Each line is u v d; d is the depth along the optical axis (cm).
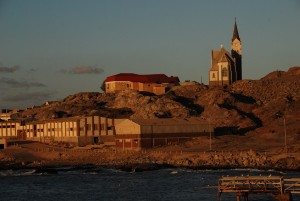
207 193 17625
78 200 17325
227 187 13388
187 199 16700
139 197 17438
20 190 19712
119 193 18350
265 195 16750
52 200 17450
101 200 17200
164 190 18588
